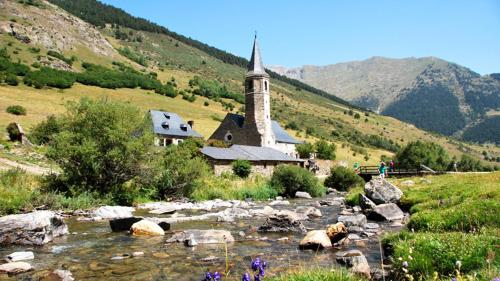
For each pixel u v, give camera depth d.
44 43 193.75
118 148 27.75
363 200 25.09
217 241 15.84
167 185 32.97
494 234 10.92
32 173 30.36
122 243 15.59
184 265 12.21
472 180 25.80
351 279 7.66
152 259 12.98
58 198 24.61
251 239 16.69
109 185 29.12
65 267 11.94
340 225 15.55
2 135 55.09
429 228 12.86
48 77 136.00
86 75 153.38
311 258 12.92
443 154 80.62
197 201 33.91
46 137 53.34
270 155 66.06
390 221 21.16
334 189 53.25
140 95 151.62
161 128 80.81
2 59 139.38
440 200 18.50
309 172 47.22
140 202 30.20
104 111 27.95
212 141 74.88
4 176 26.05
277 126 98.38
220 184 41.75
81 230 18.52
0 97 100.00
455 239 9.55
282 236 17.56
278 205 33.41
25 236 15.20
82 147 26.31
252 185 44.78
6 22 189.38
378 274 10.01
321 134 171.38
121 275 11.13
